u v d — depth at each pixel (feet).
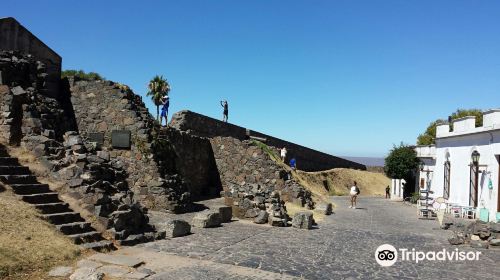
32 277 27.12
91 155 46.65
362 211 89.15
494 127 70.44
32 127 47.57
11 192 37.50
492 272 36.06
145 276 29.45
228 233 47.96
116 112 63.93
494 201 71.10
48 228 34.30
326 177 159.74
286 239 46.62
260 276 31.22
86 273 27.89
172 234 43.50
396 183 140.05
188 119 93.81
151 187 59.62
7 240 30.12
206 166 89.45
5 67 55.77
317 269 34.22
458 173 87.51
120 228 39.88
